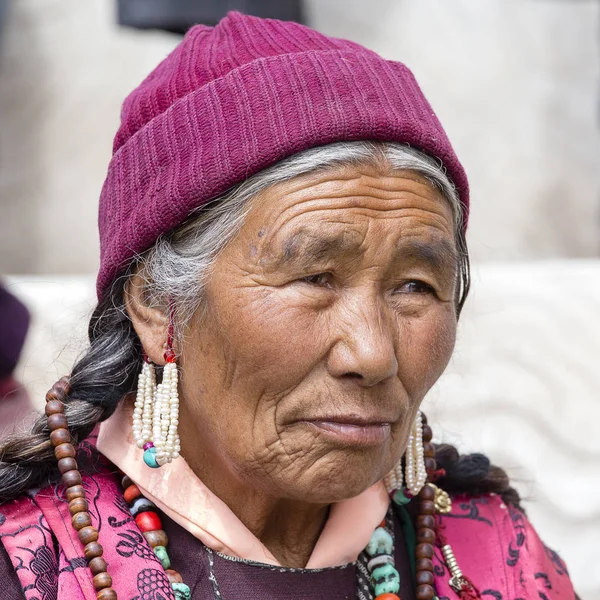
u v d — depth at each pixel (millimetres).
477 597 4668
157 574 4051
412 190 4020
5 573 4000
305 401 3922
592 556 9914
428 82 16328
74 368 4379
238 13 4449
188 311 4133
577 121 16766
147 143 4168
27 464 4148
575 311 11391
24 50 15500
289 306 3885
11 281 10719
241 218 3951
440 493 4926
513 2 16594
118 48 15531
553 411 10641
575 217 16625
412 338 4082
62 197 15461
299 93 3945
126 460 4324
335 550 4406
